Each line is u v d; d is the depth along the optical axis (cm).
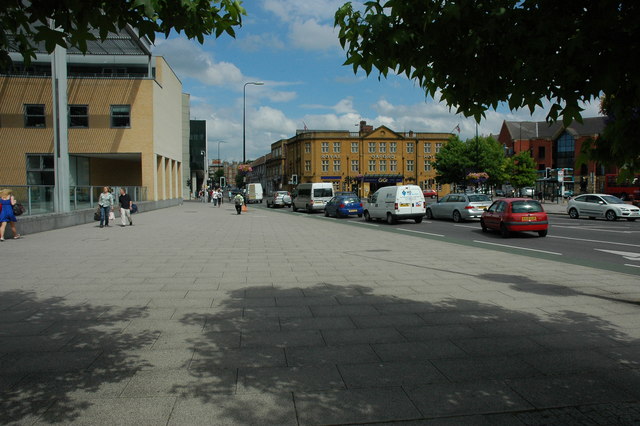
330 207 3177
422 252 1236
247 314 595
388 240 1569
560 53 286
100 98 3388
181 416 327
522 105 326
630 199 4575
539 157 9088
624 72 279
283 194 4806
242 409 338
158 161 3894
